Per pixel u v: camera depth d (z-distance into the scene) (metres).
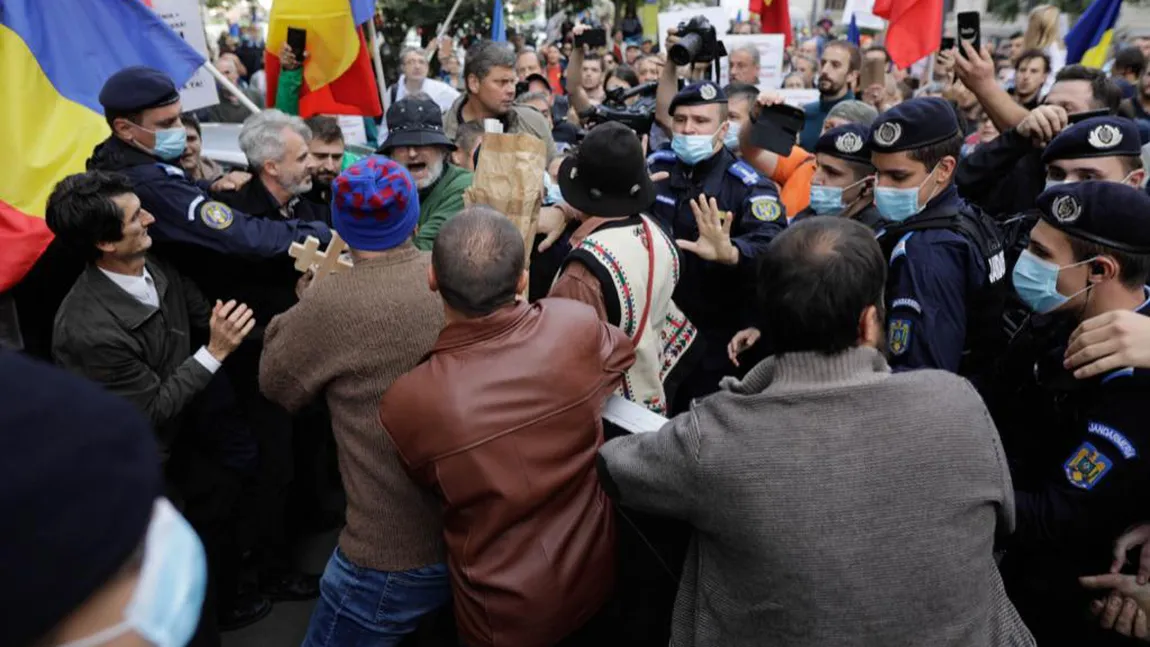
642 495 1.30
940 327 1.95
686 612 1.37
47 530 0.50
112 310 2.12
